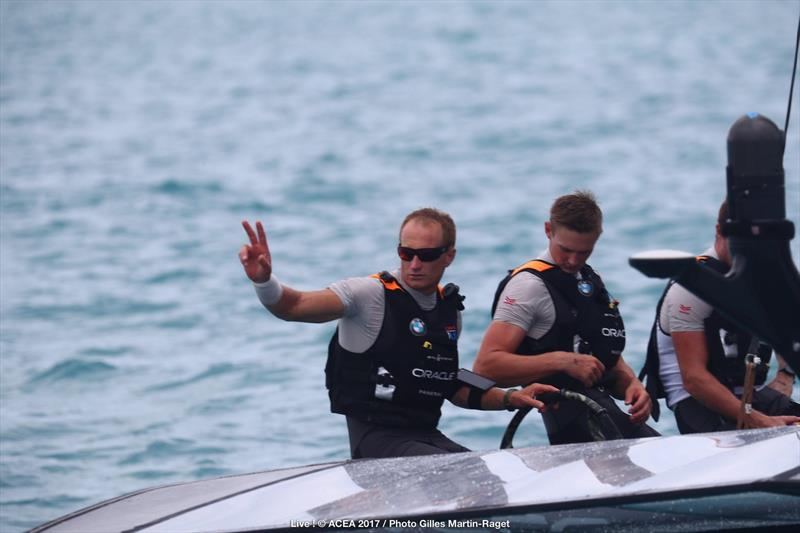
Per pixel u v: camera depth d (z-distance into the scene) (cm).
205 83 18538
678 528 1138
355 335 1591
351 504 1159
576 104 13775
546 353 1641
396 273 1638
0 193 8788
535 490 1118
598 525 1141
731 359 1719
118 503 1327
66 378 3728
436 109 13950
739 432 1211
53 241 6769
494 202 7856
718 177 8512
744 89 14462
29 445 2953
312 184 8994
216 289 5266
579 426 1672
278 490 1241
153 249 6431
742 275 1073
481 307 4691
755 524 1137
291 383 3603
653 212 7150
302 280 5584
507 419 2983
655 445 1196
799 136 8856
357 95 15962
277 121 13562
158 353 4072
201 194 8662
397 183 8931
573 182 8619
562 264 1675
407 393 1594
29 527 2373
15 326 4591
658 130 11419
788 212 5959
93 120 14300
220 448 2938
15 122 14138
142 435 3038
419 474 1222
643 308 4538
